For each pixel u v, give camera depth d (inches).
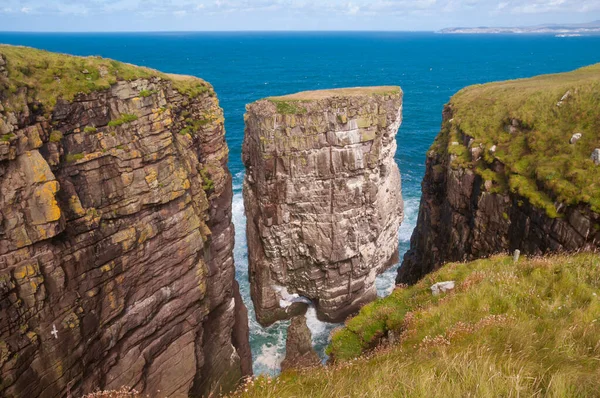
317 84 6643.7
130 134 719.7
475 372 335.6
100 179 682.2
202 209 941.8
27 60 611.5
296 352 1400.1
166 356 852.6
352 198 1417.3
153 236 767.1
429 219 1537.9
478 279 682.8
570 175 987.9
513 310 537.0
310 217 1429.6
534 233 1013.8
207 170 1040.8
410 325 606.5
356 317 798.5
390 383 350.9
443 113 1847.9
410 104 4832.7
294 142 1336.1
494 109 1438.2
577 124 1124.5
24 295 569.3
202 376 1007.6
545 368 342.0
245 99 5137.8
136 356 775.7
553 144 1124.5
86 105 666.2
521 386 308.2
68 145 644.1
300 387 416.5
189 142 940.0
